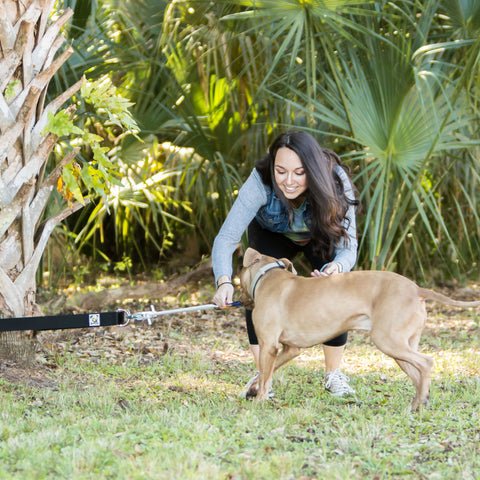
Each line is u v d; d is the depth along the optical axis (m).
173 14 8.04
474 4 6.92
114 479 2.49
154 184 8.70
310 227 3.90
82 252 11.41
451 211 9.77
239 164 8.55
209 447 2.81
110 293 8.53
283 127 8.09
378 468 2.68
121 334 6.10
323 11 6.24
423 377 3.46
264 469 2.56
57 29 4.27
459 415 3.46
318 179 3.55
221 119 7.76
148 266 11.38
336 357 4.11
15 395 3.73
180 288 9.24
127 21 8.02
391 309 3.40
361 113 6.58
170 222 11.02
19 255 4.16
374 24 7.21
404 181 7.34
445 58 7.75
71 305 7.86
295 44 6.36
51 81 6.64
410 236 9.46
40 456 2.64
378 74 6.52
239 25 7.58
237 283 8.87
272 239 4.14
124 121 4.43
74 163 4.32
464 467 2.67
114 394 3.89
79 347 5.39
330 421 3.39
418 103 6.60
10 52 3.99
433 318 7.46
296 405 3.77
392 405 3.73
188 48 7.98
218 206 9.41
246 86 8.32
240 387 4.26
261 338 3.66
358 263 9.18
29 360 4.24
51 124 4.06
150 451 2.76
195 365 4.88
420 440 3.06
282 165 3.59
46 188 4.25
